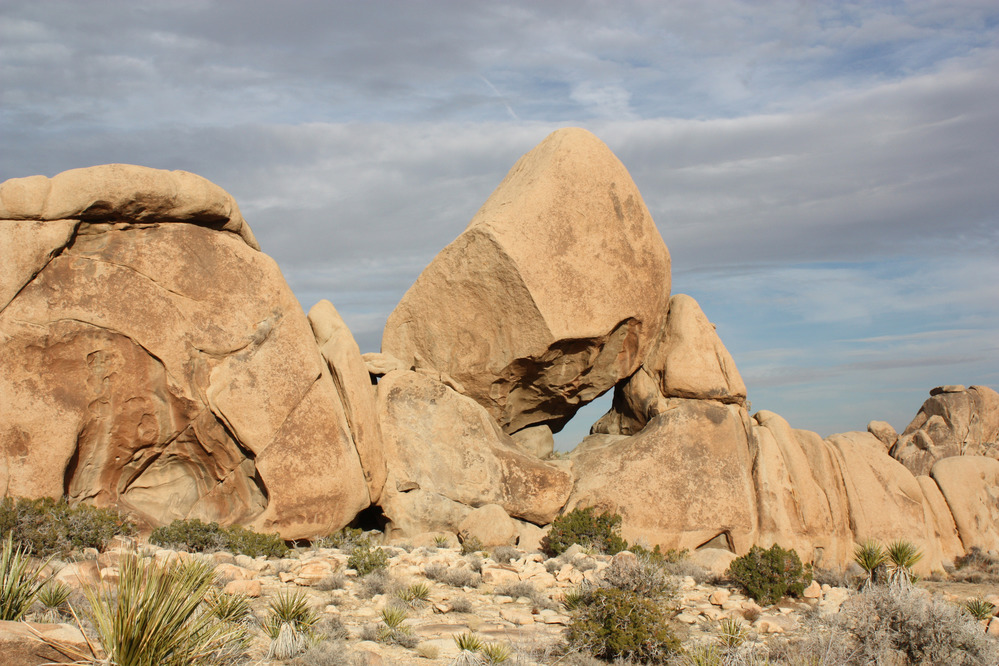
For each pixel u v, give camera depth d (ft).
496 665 33.40
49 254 54.44
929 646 35.91
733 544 70.90
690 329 77.71
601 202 72.95
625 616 38.19
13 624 21.25
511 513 68.39
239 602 34.96
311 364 60.54
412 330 74.23
